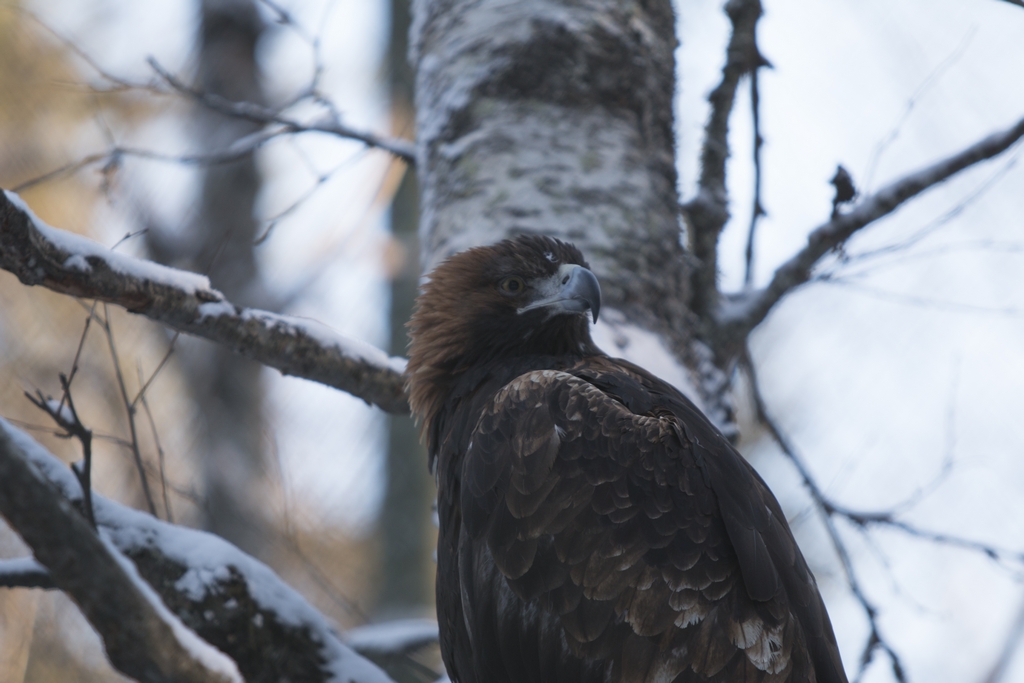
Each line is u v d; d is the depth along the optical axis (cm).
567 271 802
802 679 585
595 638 586
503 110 934
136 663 493
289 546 1207
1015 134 955
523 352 809
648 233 898
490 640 646
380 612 1831
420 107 995
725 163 1020
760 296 967
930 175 959
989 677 1224
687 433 628
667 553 585
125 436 1667
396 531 1877
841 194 948
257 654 766
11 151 1806
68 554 464
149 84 1099
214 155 1038
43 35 1783
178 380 2047
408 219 2084
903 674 956
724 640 572
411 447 1917
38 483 456
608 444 614
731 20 1027
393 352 1984
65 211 1773
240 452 1936
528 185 897
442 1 1010
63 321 1736
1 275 1728
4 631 1645
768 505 661
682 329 900
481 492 648
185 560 755
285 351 779
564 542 600
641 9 993
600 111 938
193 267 1983
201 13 2191
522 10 958
